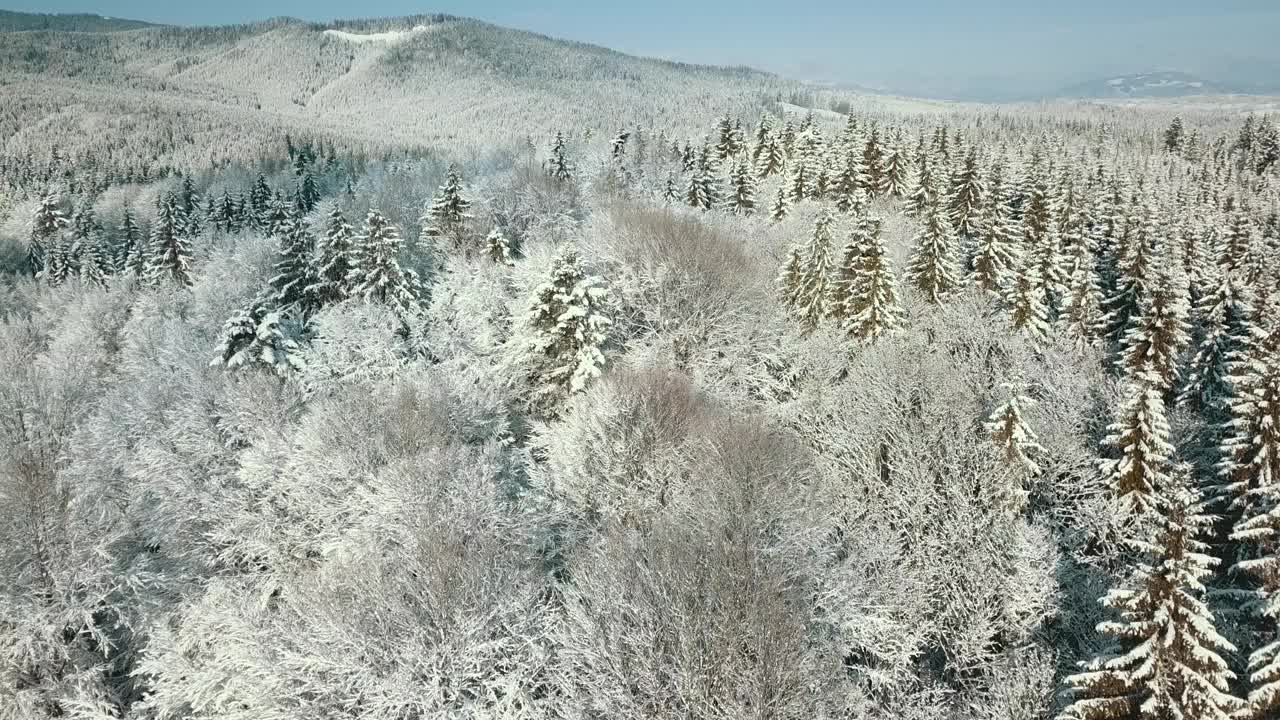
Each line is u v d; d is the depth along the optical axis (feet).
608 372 119.24
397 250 158.71
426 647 69.87
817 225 144.87
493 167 318.45
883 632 76.89
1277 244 228.63
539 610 75.05
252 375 112.47
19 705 75.20
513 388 120.06
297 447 98.68
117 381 157.07
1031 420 111.96
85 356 181.47
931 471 100.63
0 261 336.08
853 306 136.98
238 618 75.56
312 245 197.77
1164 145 563.89
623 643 69.51
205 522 97.76
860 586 77.41
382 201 255.50
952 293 155.74
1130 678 50.96
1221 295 146.61
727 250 151.74
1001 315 145.07
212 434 108.47
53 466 91.25
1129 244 185.78
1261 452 81.51
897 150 262.88
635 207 197.16
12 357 177.88
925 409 108.47
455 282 146.41
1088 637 79.97
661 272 137.08
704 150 280.92
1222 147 524.93
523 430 114.42
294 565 89.04
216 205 347.56
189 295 195.31
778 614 67.31
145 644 85.97
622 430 96.02
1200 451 114.01
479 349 128.67
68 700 73.61
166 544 95.66
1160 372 123.13
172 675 74.23
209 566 93.61
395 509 83.46
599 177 268.41
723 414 105.60
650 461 93.86
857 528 91.30
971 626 80.28
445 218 193.57
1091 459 100.27
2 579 75.92
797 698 63.16
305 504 92.79
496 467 93.91
